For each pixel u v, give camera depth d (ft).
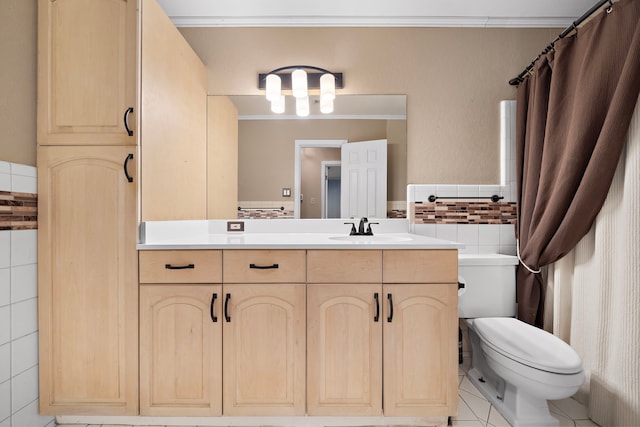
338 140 6.35
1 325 3.68
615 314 4.16
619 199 4.17
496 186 6.32
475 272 5.62
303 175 6.37
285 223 6.27
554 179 5.10
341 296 4.14
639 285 3.86
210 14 6.09
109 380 4.16
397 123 6.34
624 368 3.99
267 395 4.16
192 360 4.15
